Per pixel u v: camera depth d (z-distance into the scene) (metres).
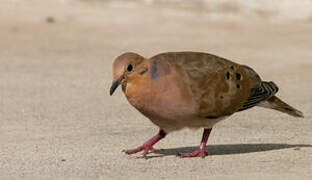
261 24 27.59
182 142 12.39
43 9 28.28
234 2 30.52
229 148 11.80
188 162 10.88
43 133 13.05
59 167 10.55
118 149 11.76
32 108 15.29
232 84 11.22
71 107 15.43
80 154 11.38
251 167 10.41
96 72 19.42
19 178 9.99
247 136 12.72
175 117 10.74
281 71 19.62
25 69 19.61
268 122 13.88
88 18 27.30
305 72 19.44
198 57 11.20
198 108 10.80
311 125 13.52
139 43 23.59
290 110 11.94
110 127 13.56
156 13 28.78
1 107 15.37
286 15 28.98
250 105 11.49
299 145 11.90
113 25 26.31
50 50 22.31
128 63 10.34
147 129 13.38
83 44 23.27
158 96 10.48
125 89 10.56
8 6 28.25
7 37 23.91
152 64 10.53
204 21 27.81
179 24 27.02
